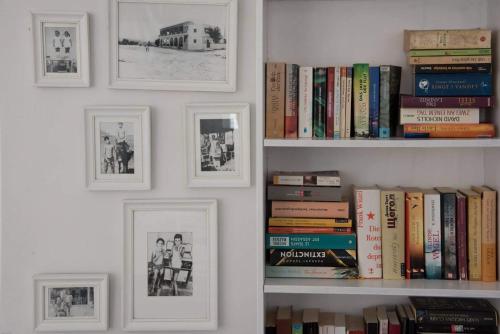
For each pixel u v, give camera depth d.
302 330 1.90
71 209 2.11
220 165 2.07
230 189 2.09
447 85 1.75
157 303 2.12
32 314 2.11
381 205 1.79
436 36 1.75
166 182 2.09
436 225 1.78
